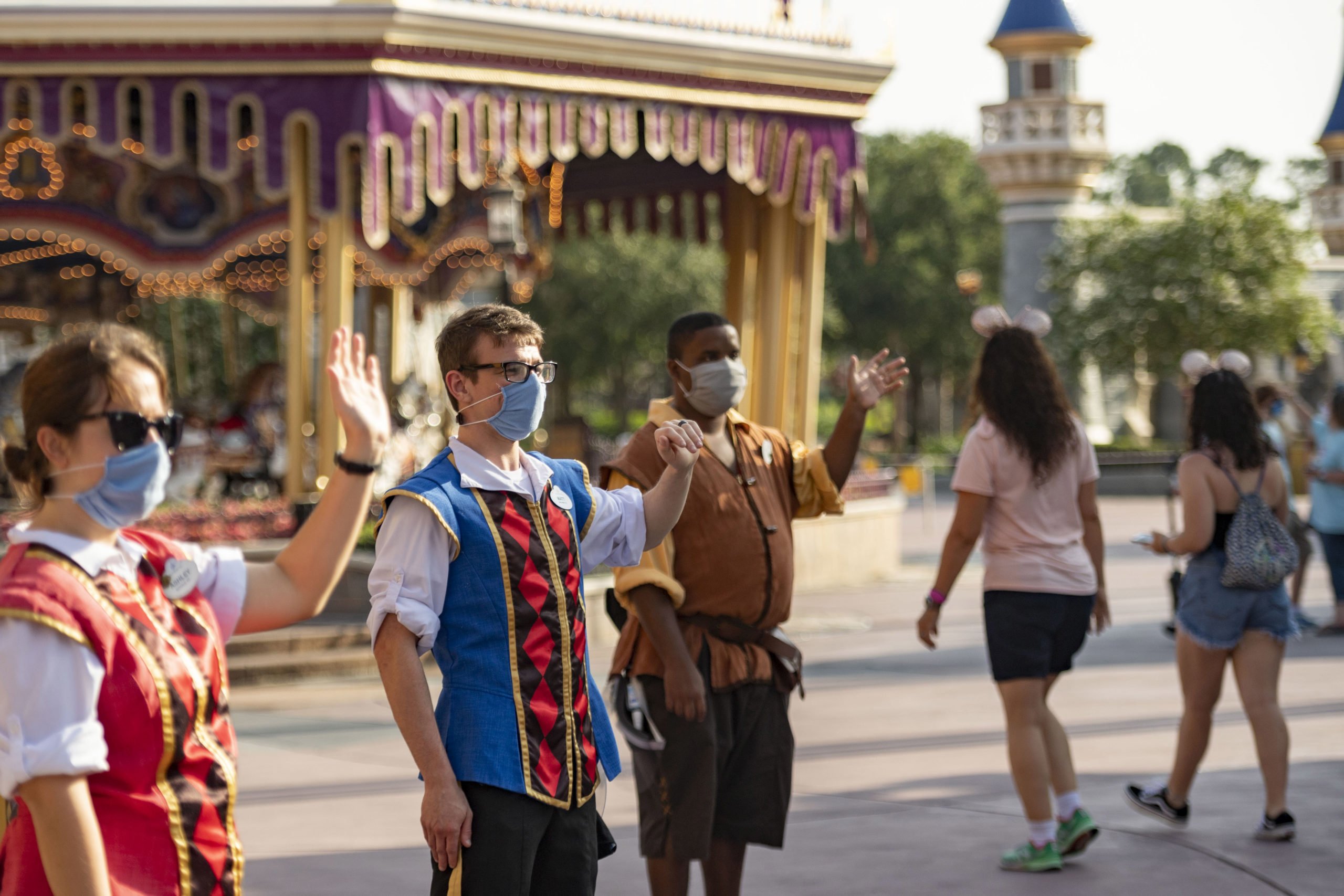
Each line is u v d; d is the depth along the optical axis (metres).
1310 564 16.89
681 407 4.60
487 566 3.20
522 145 13.19
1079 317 36.25
